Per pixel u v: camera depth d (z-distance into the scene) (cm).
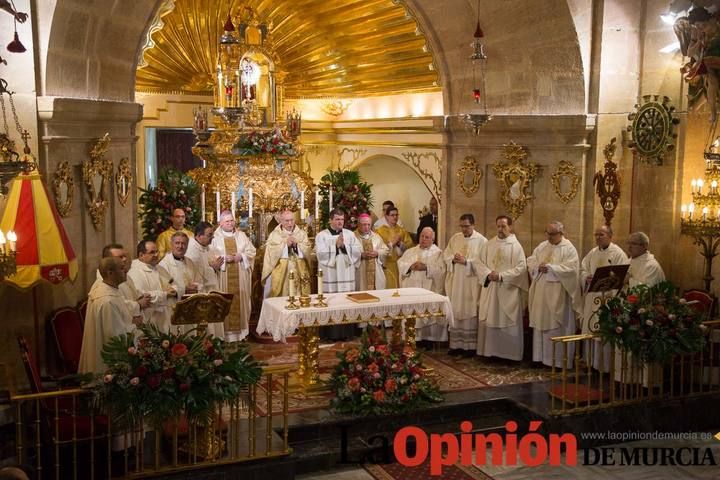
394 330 988
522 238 1162
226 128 1268
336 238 1150
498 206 1188
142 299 840
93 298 778
